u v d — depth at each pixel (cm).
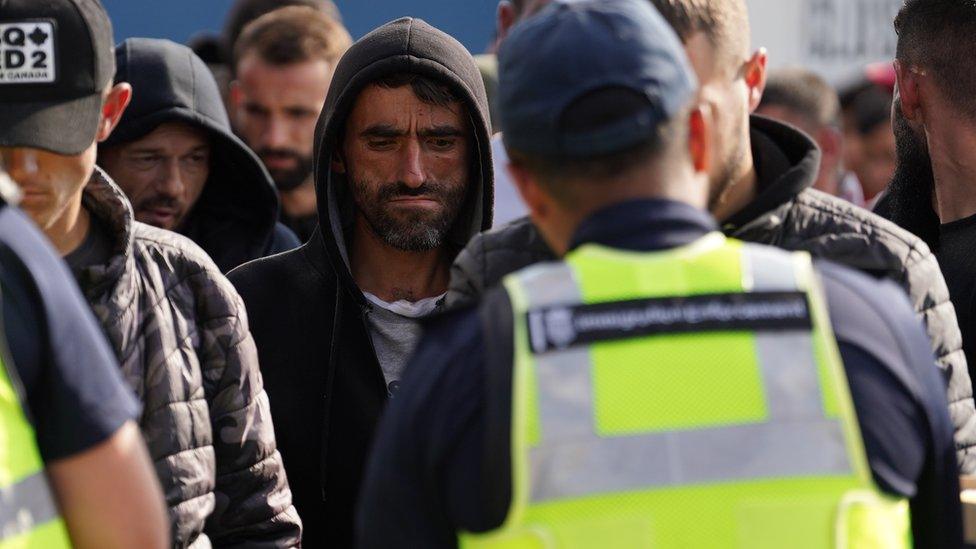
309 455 998
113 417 605
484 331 571
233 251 1269
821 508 551
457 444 563
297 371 1009
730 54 774
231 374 877
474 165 1060
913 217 1016
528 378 556
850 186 1955
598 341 561
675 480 548
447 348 579
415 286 1061
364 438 998
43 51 788
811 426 557
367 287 1059
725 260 581
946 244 978
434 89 1011
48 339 592
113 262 834
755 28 1989
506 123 597
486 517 554
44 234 832
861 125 2039
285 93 1487
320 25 1518
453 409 565
